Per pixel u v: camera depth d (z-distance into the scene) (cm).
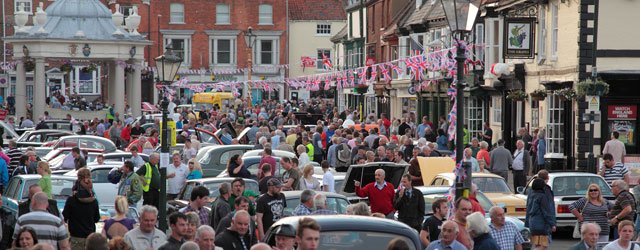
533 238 3189
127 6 14938
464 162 2817
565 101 5981
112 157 4962
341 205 3081
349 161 5400
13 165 5531
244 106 11906
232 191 2919
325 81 10462
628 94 5822
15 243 2188
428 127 6744
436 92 8531
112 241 2109
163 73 3984
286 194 3062
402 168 3969
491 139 6706
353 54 11981
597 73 5747
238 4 15450
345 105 12450
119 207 2609
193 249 1934
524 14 6506
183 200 3647
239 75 15375
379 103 10744
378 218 2114
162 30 15212
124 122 8288
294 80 11800
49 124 7875
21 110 8844
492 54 7012
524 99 6588
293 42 15638
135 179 3647
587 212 3222
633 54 5803
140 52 8856
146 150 5184
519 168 5084
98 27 8706
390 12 10262
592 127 5497
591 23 5775
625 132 5828
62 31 8644
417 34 9056
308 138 5644
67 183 3684
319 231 1889
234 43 15462
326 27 15675
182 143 6059
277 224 2106
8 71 13250
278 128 6544
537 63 6384
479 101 7506
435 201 2614
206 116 8788
